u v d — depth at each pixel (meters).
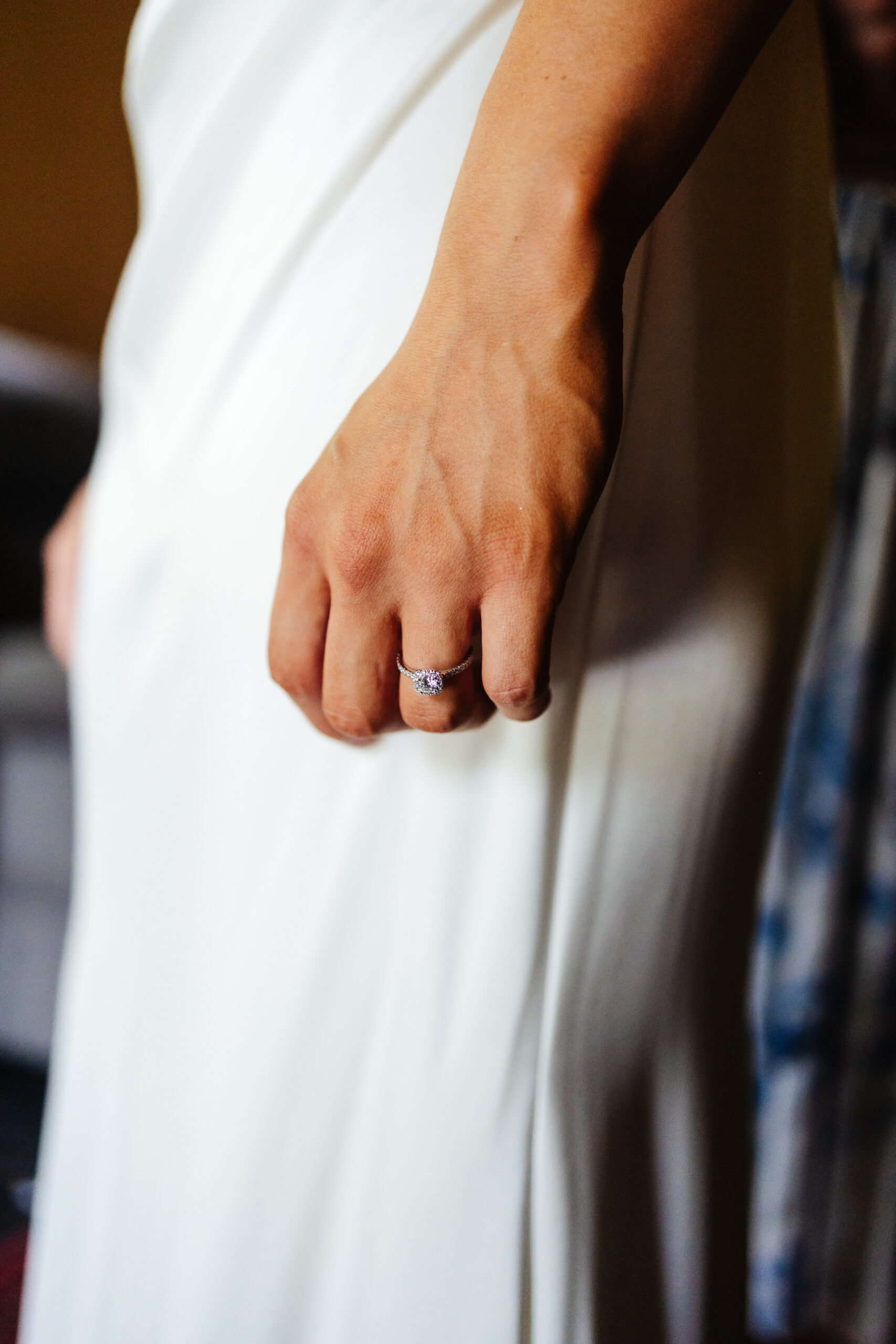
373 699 0.45
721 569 0.50
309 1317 0.50
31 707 1.21
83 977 0.59
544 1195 0.49
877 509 0.85
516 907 0.48
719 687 0.50
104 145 3.05
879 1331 0.92
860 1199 0.92
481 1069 0.48
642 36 0.43
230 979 0.52
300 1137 0.50
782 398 0.52
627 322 0.48
